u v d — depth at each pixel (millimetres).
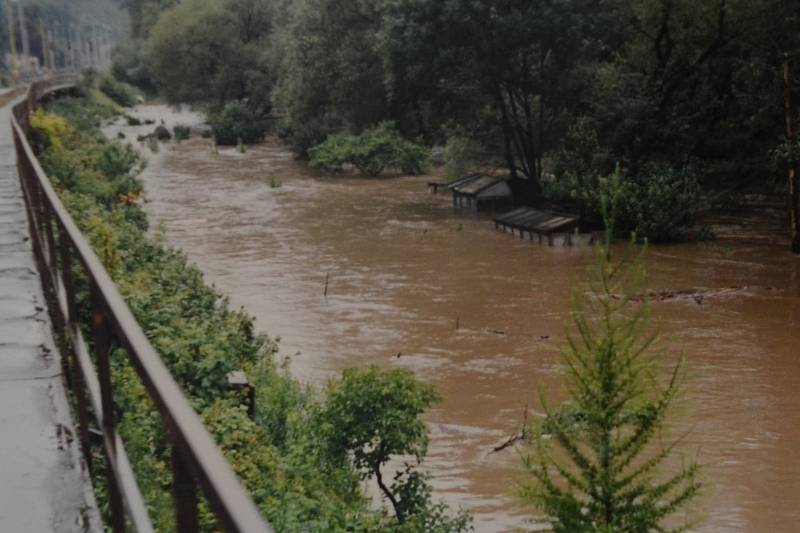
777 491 15445
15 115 28078
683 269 32500
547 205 43781
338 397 14250
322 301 28594
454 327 25516
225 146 77000
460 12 41906
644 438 11156
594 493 11016
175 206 46625
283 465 11023
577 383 13305
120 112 100250
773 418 18344
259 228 41062
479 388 20609
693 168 42094
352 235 39562
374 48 49312
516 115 45344
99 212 20594
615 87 42719
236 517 1135
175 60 82188
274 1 82750
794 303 27406
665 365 21500
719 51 44031
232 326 17375
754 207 44531
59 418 3820
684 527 11703
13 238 8992
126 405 7859
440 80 44219
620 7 43188
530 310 27109
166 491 6648
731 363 21812
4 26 151250
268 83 79562
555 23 41062
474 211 45312
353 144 59125
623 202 37375
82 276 10312
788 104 37156
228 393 12094
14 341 5008
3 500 3053
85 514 2951
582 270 32469
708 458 16578
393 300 28688
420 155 58969
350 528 10828
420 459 14750
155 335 12469
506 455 16812
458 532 13875
